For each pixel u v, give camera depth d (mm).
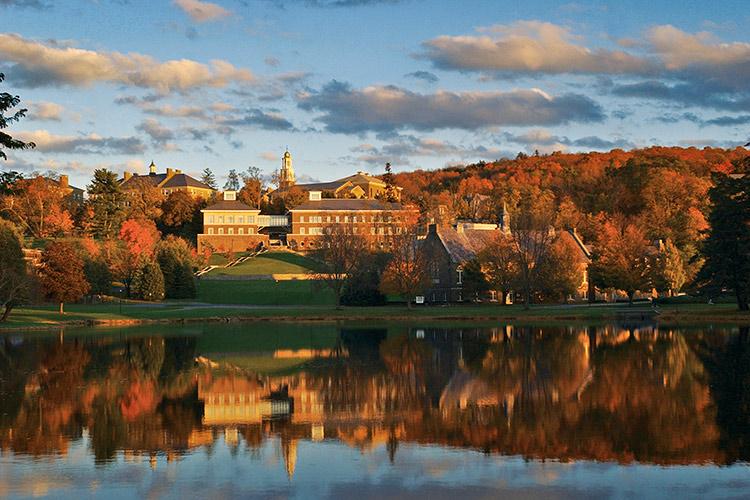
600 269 134375
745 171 104000
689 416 42781
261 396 51188
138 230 185875
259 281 173750
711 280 107312
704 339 81125
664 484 30797
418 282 131125
